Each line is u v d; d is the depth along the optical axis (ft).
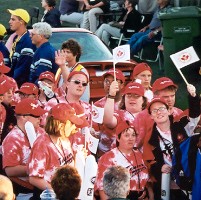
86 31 51.62
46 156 31.81
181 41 54.39
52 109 32.09
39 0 81.05
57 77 44.09
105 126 36.06
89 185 31.17
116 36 63.72
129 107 36.06
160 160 34.47
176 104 51.26
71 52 40.19
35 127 33.96
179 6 59.88
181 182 33.94
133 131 33.73
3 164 33.63
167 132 34.76
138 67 39.55
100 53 50.06
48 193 29.09
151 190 34.71
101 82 46.24
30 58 46.68
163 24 54.49
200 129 35.01
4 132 36.14
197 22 54.13
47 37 44.68
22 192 33.73
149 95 39.17
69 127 32.07
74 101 36.55
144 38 60.34
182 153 33.88
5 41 53.21
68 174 27.63
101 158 34.01
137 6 62.39
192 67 54.34
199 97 35.65
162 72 59.11
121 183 28.45
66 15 67.56
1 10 77.97
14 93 38.29
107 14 66.18
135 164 34.01
